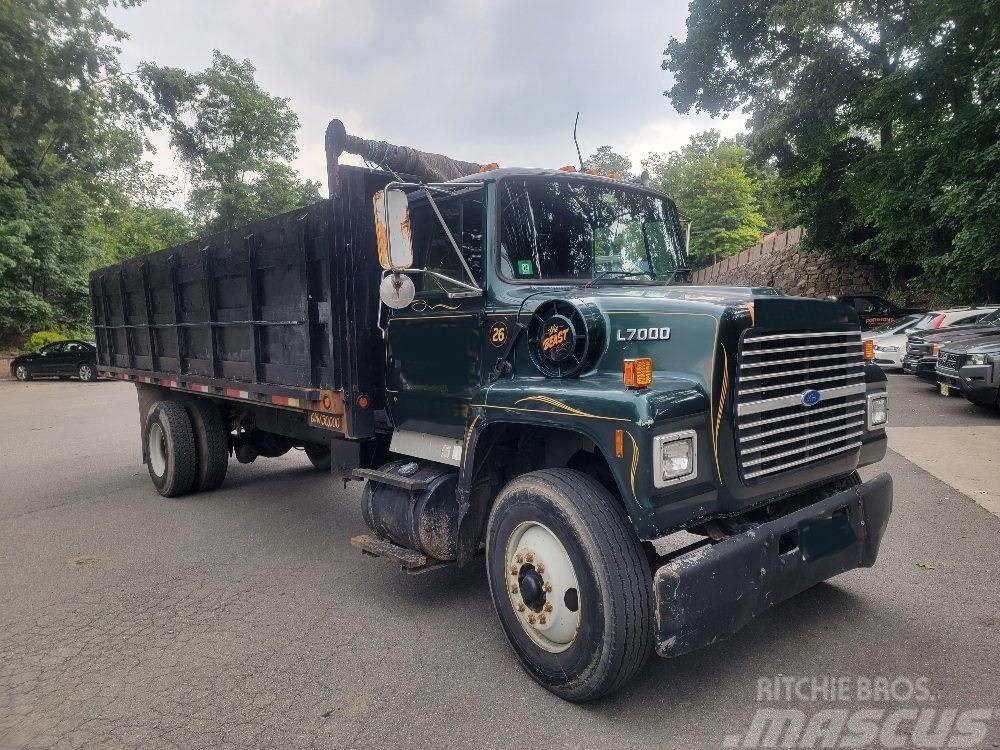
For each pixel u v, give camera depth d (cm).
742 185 4634
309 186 4169
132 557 533
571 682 302
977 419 999
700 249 4716
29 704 327
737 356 291
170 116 3203
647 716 299
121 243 4284
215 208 3853
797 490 336
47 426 1265
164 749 289
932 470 707
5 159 2395
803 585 321
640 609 284
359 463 469
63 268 2633
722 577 280
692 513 282
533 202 396
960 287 1659
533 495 315
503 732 291
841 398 345
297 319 480
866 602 403
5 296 2381
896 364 1584
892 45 1881
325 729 298
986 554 474
